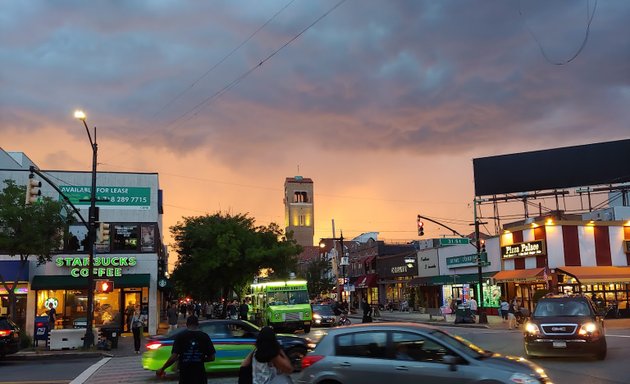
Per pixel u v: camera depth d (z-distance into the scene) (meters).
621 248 39.34
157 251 34.75
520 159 50.94
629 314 37.44
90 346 24.38
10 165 39.06
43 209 26.36
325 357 9.49
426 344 8.94
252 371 7.27
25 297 31.03
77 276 31.86
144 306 32.81
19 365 19.95
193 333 8.48
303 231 140.88
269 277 48.53
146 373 16.69
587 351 15.41
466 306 37.06
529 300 40.16
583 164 48.44
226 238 42.25
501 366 8.38
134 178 34.00
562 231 38.44
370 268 68.25
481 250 40.50
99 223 25.11
